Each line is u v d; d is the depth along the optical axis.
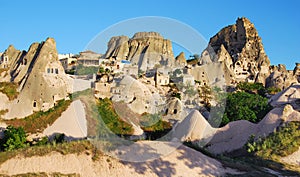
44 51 61.56
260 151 42.19
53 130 49.66
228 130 48.72
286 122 47.12
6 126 52.44
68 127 48.78
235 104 59.56
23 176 28.20
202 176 31.12
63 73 60.81
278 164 38.47
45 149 30.91
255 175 33.03
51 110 54.00
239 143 46.72
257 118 58.22
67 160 29.95
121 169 29.06
